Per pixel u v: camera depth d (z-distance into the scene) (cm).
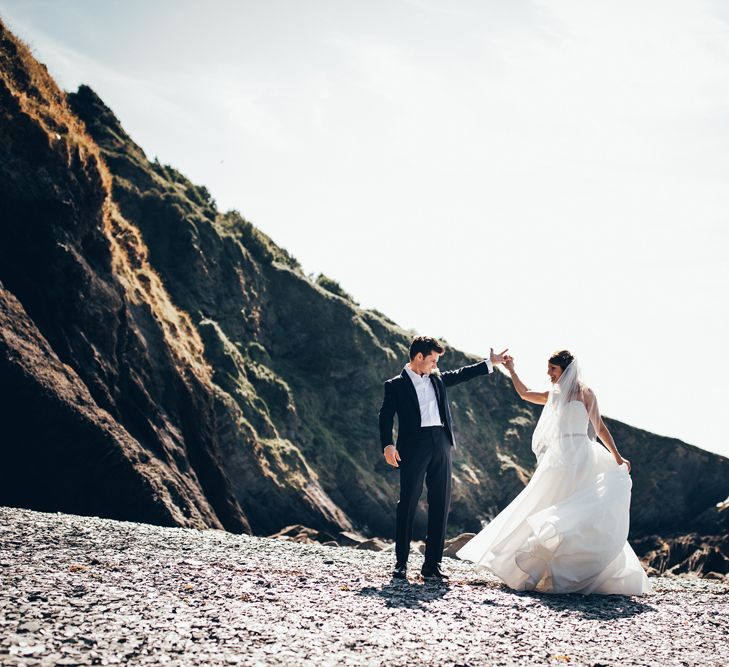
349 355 4759
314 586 706
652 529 4944
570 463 830
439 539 866
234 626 517
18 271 1961
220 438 3100
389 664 459
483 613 638
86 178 2294
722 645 591
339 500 3938
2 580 592
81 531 938
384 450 862
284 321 4803
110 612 526
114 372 2164
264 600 618
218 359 3709
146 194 4291
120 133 4778
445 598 702
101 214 2372
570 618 652
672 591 910
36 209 2050
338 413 4500
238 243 4725
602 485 825
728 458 5262
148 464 1984
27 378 1723
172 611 548
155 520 1869
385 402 879
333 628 539
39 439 1722
